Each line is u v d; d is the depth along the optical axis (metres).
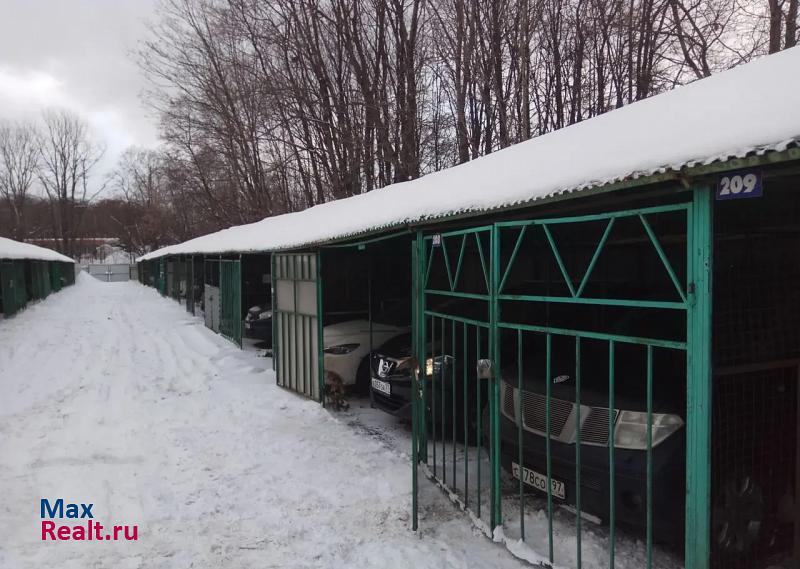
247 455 5.64
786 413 2.82
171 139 25.97
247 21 20.30
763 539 2.76
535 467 3.90
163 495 4.66
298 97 18.52
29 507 4.43
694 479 2.45
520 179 3.43
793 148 1.88
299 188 23.81
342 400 7.28
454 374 4.34
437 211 4.07
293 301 8.23
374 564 3.55
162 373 9.98
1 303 18.95
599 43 15.41
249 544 3.84
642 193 2.71
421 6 16.91
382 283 8.73
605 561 3.36
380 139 17.20
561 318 5.19
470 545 3.74
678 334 4.09
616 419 3.37
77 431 6.48
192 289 20.09
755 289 2.75
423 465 5.11
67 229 73.62
